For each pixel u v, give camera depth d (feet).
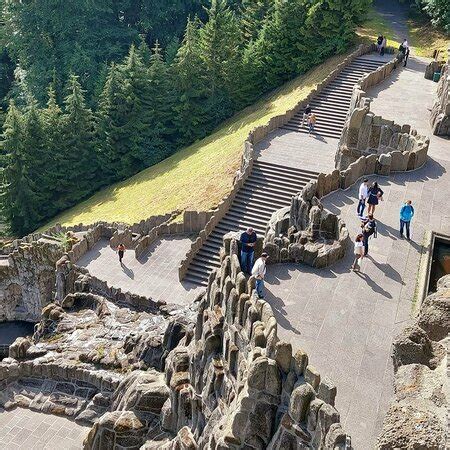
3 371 92.02
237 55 220.23
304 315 64.69
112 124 207.21
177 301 120.16
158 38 279.28
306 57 209.97
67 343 100.68
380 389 54.75
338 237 77.61
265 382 49.90
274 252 73.72
